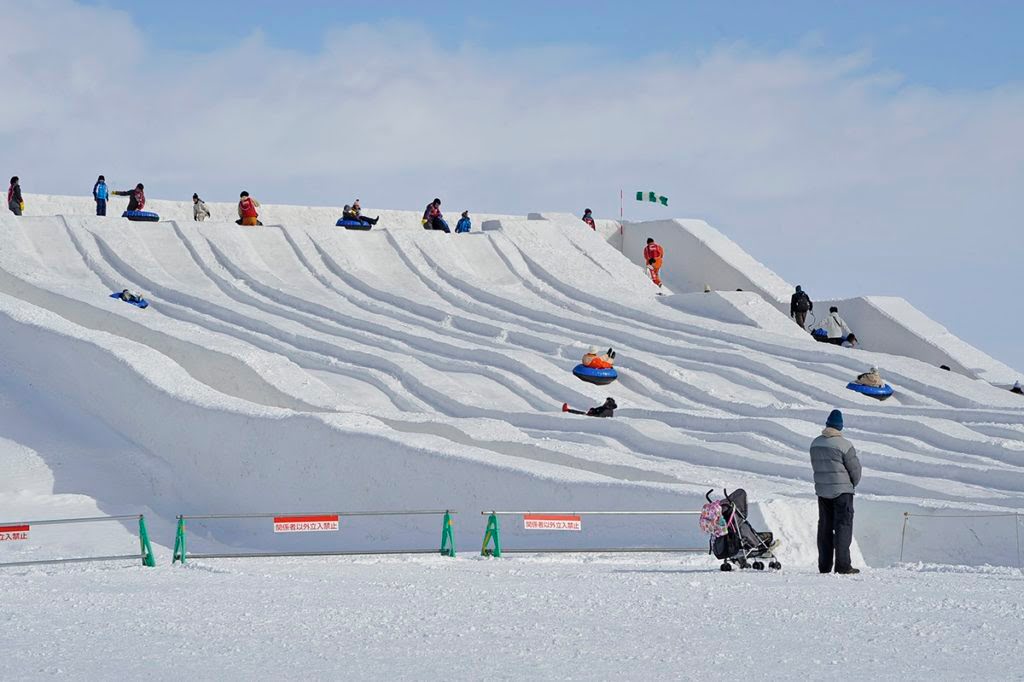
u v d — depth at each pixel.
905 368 72.38
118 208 99.62
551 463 46.09
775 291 104.44
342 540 45.22
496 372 69.94
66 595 23.45
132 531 47.47
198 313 77.44
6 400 59.75
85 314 70.62
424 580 26.08
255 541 47.41
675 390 69.81
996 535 33.94
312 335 73.94
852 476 27.80
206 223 90.62
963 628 18.05
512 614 19.80
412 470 44.06
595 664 14.87
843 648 16.16
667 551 33.72
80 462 54.38
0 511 48.56
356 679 13.85
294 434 48.91
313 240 92.31
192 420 53.12
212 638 17.28
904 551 35.62
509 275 95.75
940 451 53.22
